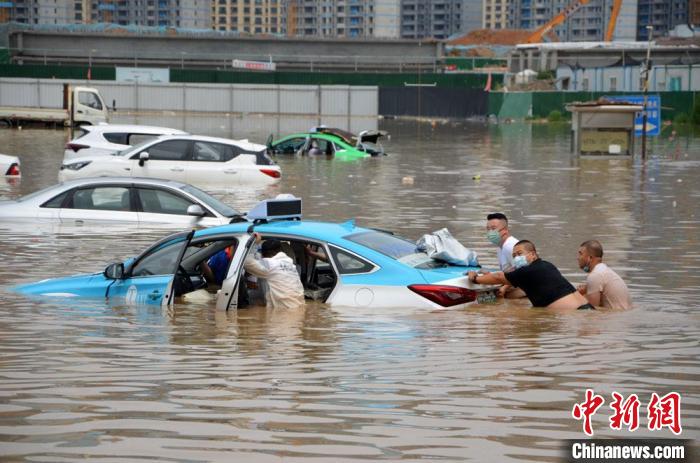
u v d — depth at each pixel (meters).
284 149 53.72
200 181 36.38
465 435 8.83
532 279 14.93
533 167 47.28
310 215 28.05
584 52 145.12
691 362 11.52
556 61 145.62
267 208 15.52
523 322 13.88
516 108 114.44
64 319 14.05
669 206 30.86
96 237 22.20
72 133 70.94
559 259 20.48
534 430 8.98
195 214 23.16
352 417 9.36
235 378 10.81
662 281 17.89
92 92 75.12
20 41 157.50
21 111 76.44
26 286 16.19
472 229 25.20
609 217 27.98
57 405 9.77
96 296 15.55
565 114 113.44
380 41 167.62
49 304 15.14
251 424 9.16
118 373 11.04
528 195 34.22
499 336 12.93
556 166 47.91
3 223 23.59
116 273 15.43
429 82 135.88
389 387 10.43
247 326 13.64
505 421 9.24
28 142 60.38
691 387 10.41
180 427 9.05
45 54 153.25
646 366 11.30
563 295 14.91
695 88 117.44
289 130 82.38
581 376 10.85
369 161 50.47
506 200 32.53
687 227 25.81
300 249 15.55
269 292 14.73
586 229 25.36
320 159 51.41
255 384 10.56
